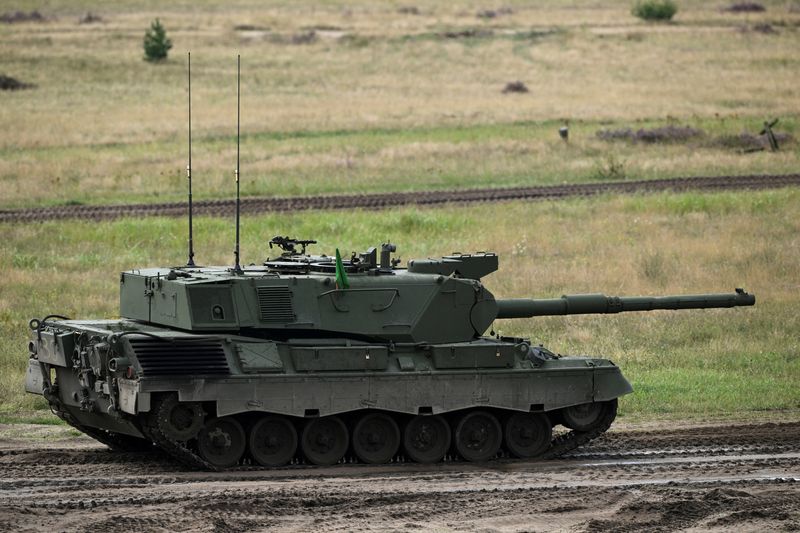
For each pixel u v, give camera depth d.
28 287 124.88
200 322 71.56
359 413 73.94
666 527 59.12
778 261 139.38
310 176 190.88
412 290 76.38
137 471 71.06
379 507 61.94
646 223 157.12
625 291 126.69
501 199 174.75
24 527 56.44
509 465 74.94
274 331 74.00
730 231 153.75
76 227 151.38
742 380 98.75
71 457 74.88
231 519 58.19
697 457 77.31
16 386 93.44
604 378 77.31
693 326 116.06
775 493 65.00
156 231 149.00
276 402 70.94
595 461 76.44
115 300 121.25
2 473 70.00
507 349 75.88
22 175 188.75
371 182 188.75
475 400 74.69
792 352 107.56
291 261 79.62
